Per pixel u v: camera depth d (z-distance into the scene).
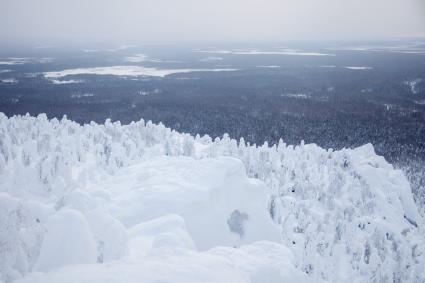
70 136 31.25
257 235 15.38
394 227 25.95
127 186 16.77
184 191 14.92
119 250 10.04
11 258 8.45
